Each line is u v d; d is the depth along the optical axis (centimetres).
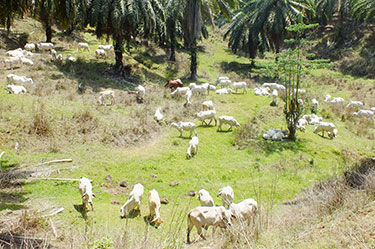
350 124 2092
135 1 2306
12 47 2675
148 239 542
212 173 1267
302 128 1873
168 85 2433
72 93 1862
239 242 511
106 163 1249
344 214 534
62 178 1075
